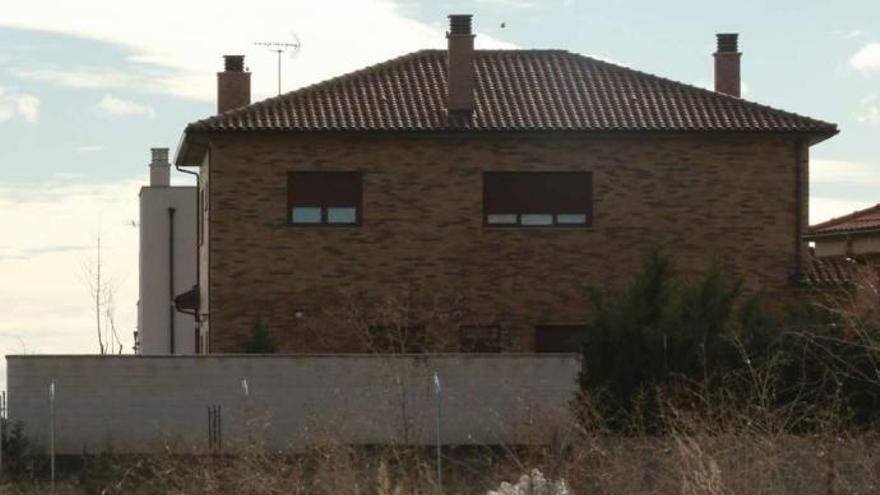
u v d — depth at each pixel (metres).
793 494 12.18
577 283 37.72
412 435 19.80
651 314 25.38
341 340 37.03
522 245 37.66
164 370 30.11
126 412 30.03
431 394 29.06
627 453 13.68
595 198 37.84
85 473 23.86
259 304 37.25
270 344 35.81
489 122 37.59
